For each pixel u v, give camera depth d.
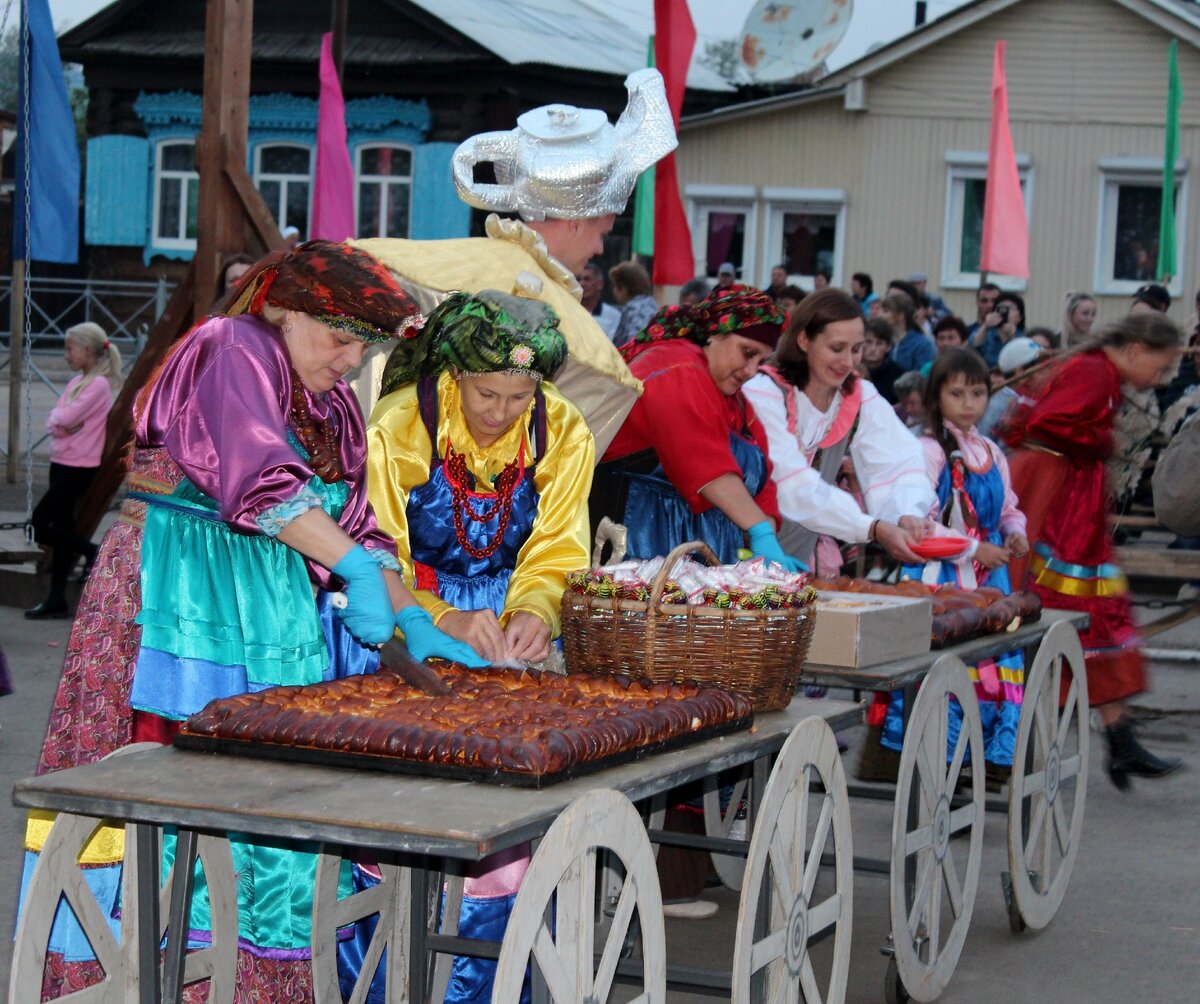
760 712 3.16
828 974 4.34
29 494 10.93
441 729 2.50
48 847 2.54
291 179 26.34
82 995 2.63
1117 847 5.64
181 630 2.99
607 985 2.55
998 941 4.65
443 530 3.41
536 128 4.03
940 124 21.14
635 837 2.53
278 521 2.93
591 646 3.18
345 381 3.49
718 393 4.34
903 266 21.45
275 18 26.05
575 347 3.88
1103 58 20.58
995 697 5.54
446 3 25.81
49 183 10.56
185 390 2.98
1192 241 20.61
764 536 4.24
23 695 7.27
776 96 23.91
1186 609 8.13
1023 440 6.21
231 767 2.49
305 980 3.26
